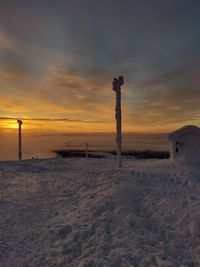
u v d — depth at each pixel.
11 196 11.23
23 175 15.96
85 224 7.89
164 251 6.58
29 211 9.39
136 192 10.59
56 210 9.50
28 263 6.05
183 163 16.50
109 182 12.35
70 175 15.46
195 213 8.15
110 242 6.88
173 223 8.06
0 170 17.77
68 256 6.32
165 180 12.97
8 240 7.13
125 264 5.86
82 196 10.89
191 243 6.96
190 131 17.02
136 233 7.38
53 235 7.34
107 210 8.83
